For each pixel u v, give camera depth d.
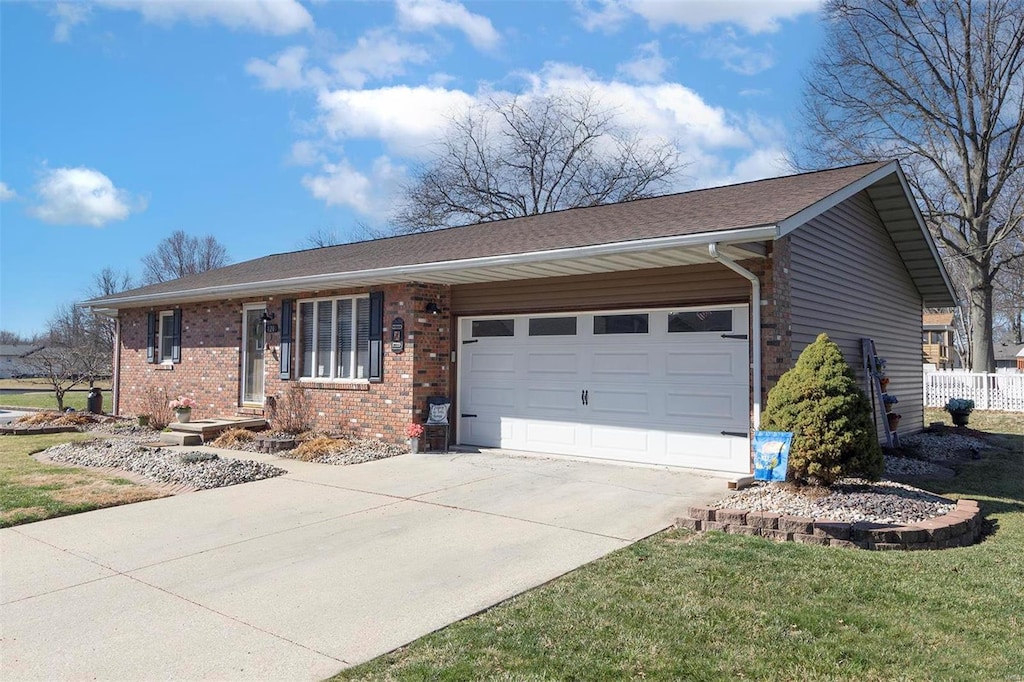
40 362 31.12
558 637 4.09
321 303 13.35
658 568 5.34
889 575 5.15
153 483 8.96
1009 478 10.03
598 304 10.25
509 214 33.25
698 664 3.71
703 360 9.34
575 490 8.36
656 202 12.30
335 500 8.02
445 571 5.43
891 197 11.95
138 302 16.25
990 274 25.78
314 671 3.74
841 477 7.17
